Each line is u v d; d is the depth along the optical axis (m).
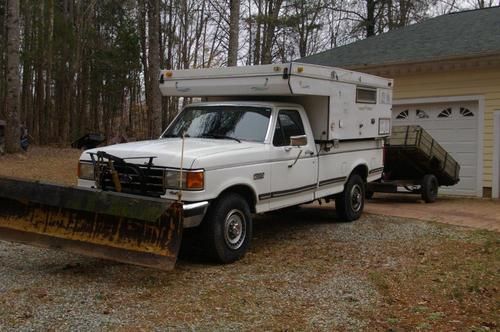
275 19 33.78
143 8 24.03
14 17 18.80
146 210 5.45
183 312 4.80
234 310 4.88
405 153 11.66
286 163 7.39
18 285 5.46
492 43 13.07
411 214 10.13
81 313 4.71
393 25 31.80
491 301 5.14
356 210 9.36
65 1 32.12
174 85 8.23
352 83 8.70
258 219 9.54
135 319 4.61
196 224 5.97
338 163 8.62
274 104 7.48
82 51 32.44
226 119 7.59
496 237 7.89
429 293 5.41
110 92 36.88
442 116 13.98
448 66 13.45
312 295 5.33
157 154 6.20
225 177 6.32
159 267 5.42
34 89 34.22
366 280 5.83
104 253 5.73
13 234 6.23
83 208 5.79
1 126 21.22
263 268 6.29
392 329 4.48
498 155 13.05
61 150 25.08
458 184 13.84
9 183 6.17
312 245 7.51
